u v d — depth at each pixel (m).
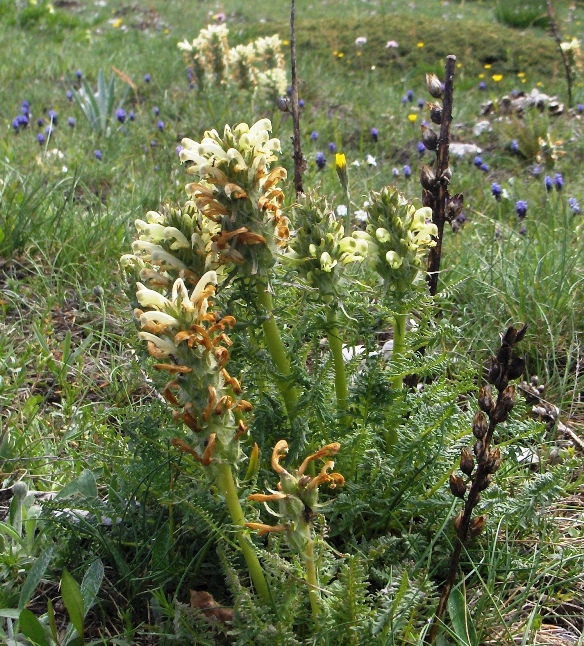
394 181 1.88
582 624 0.73
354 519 0.75
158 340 0.60
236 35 3.66
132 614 0.73
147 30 3.97
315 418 0.75
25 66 2.92
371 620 0.63
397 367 0.76
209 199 0.66
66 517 0.75
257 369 0.74
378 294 0.78
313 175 1.77
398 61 3.23
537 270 1.21
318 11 4.66
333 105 2.65
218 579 0.73
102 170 1.77
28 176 1.52
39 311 1.23
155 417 0.77
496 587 0.75
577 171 2.03
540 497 0.74
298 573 0.64
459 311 1.19
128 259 0.78
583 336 1.14
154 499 0.75
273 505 0.73
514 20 4.12
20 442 0.92
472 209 1.71
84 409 0.98
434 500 0.74
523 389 1.05
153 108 2.34
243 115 2.25
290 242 0.72
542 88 2.95
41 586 0.76
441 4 5.09
